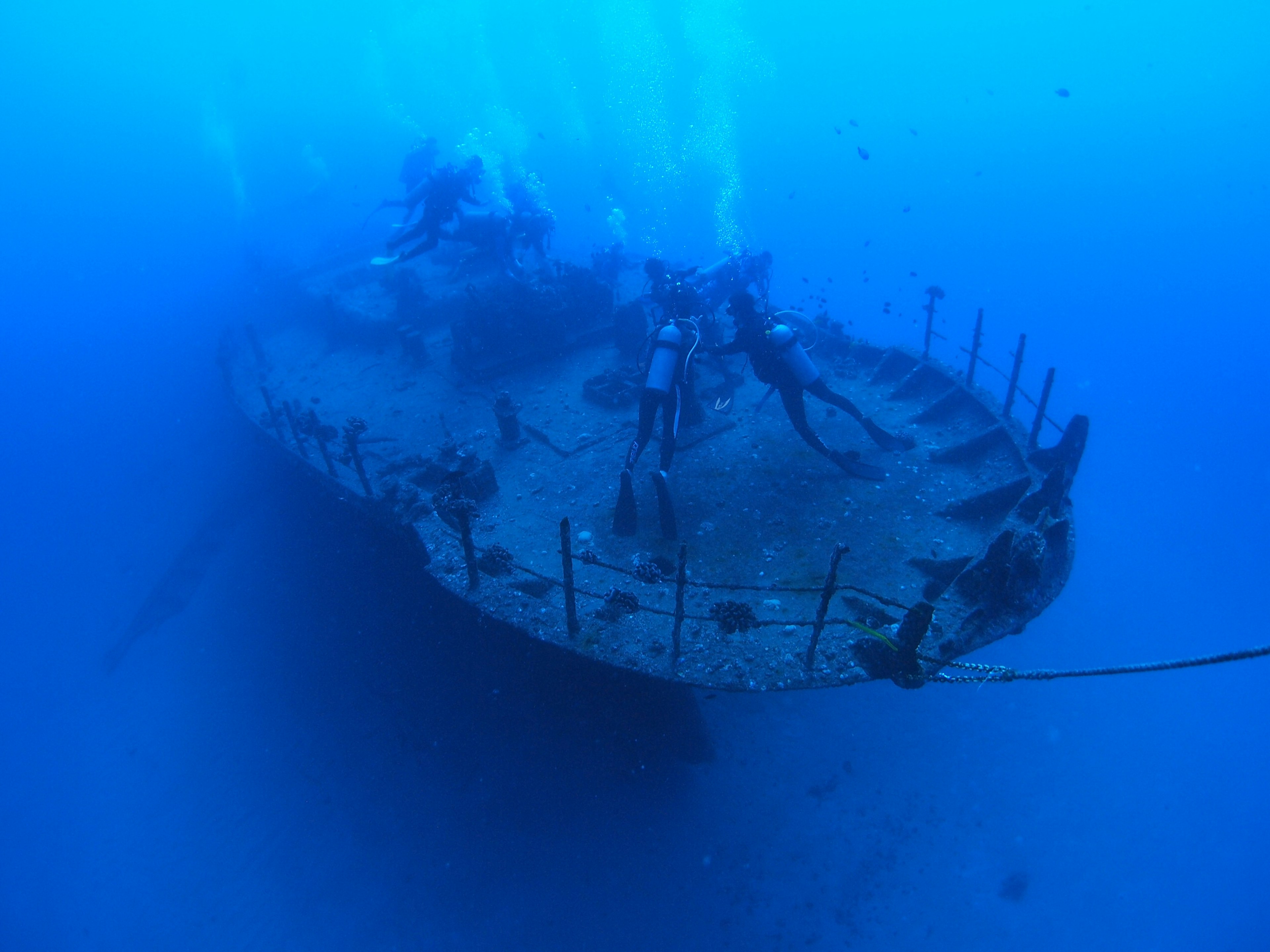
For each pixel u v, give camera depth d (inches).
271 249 956.6
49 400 833.5
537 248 486.9
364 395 431.5
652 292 386.3
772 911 364.2
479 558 252.1
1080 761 510.0
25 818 441.7
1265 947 397.7
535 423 366.3
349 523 403.2
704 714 440.8
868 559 256.7
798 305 1397.6
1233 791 495.8
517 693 336.2
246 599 523.5
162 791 429.7
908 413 351.6
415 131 1876.2
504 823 366.9
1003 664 611.2
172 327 898.1
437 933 345.4
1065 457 265.1
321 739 415.2
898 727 484.1
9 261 1407.5
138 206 1744.6
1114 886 434.3
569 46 3196.4
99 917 384.8
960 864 421.7
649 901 354.0
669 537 274.2
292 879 372.5
